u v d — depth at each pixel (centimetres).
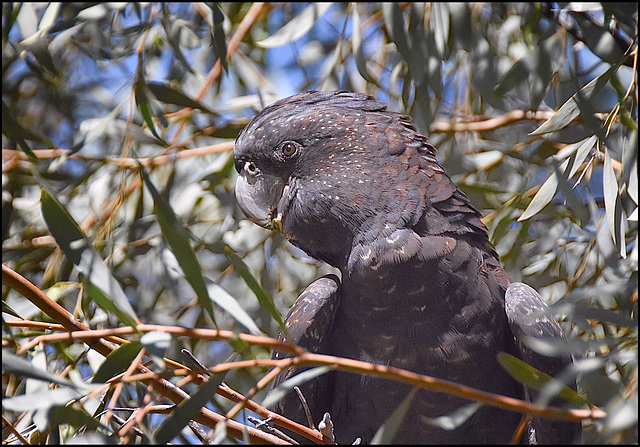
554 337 591
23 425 597
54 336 433
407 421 609
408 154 647
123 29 806
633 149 557
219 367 431
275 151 668
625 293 583
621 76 820
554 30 726
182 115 891
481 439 604
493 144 822
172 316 855
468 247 619
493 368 604
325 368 449
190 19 933
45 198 448
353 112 667
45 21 724
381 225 622
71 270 798
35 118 988
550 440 585
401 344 607
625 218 700
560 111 612
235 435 516
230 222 837
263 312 805
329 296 635
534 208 600
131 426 436
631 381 599
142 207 824
